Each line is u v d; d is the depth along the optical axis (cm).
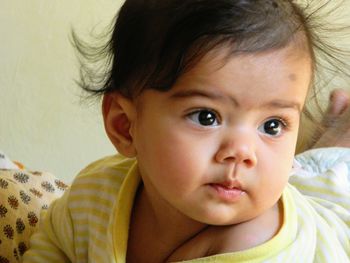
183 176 68
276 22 67
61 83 167
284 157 69
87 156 173
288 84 66
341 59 80
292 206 77
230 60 65
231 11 66
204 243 75
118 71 75
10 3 162
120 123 78
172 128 68
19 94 166
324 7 80
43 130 169
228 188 68
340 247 81
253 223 72
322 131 119
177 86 67
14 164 121
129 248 83
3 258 97
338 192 100
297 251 73
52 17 164
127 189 83
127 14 74
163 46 68
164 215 78
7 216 101
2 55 163
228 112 66
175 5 69
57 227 96
